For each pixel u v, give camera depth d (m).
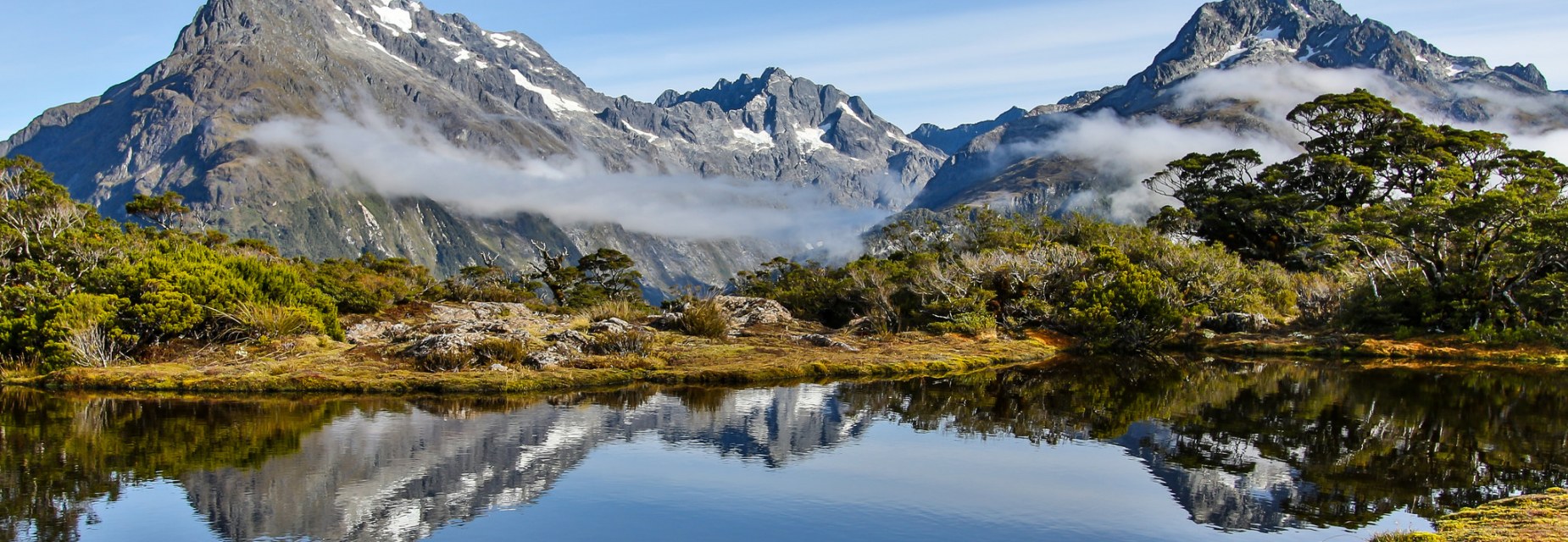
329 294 48.44
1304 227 71.31
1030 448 22.92
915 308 56.22
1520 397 30.88
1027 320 53.09
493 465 20.83
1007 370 39.66
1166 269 55.47
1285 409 28.56
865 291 57.56
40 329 34.22
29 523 16.52
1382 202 58.97
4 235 46.69
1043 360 43.97
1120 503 18.05
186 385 30.53
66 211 53.28
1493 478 19.28
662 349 39.62
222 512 17.25
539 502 18.08
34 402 28.27
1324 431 24.84
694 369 34.88
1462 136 81.44
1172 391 32.84
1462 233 49.00
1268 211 78.06
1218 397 31.23
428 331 38.31
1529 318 46.72
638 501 18.22
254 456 21.27
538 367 33.69
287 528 16.47
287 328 37.34
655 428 25.02
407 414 26.44
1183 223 81.00
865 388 33.28
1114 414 27.81
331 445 22.39
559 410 27.52
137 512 17.19
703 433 24.48
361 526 16.53
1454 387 33.56
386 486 18.98
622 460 21.38
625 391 31.55
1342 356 45.81
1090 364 42.34
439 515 17.20
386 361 34.28
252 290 38.72
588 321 49.50
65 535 15.93
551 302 92.06
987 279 55.81
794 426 25.58
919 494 18.78
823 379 35.59
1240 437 24.14
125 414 26.20
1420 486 18.66
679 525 16.80
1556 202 50.09
